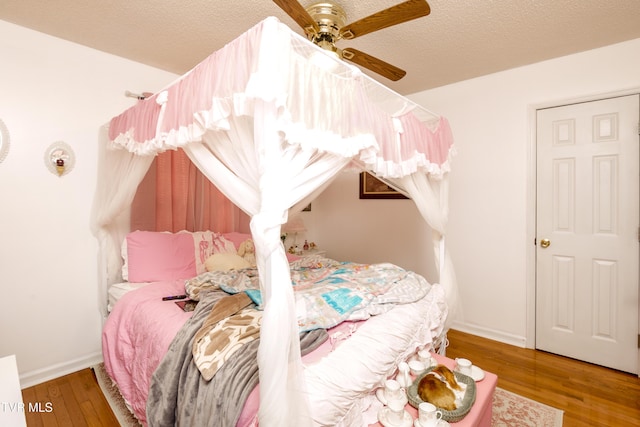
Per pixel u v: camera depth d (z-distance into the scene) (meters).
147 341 1.58
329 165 1.25
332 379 1.14
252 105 1.01
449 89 3.09
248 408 1.03
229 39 2.20
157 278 2.26
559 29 2.08
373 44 2.26
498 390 2.06
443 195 2.19
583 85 2.40
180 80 1.33
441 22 1.98
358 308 1.59
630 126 2.25
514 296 2.77
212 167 1.25
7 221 2.04
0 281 2.03
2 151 2.01
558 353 2.58
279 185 1.01
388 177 1.71
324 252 3.91
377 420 1.25
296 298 1.53
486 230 2.90
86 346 2.38
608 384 2.14
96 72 2.37
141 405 1.53
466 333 3.01
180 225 2.64
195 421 1.14
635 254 2.27
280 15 1.92
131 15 1.93
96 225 2.33
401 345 1.50
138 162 1.92
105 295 2.31
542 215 2.63
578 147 2.45
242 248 2.77
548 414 1.82
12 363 1.25
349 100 1.29
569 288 2.53
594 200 2.41
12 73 2.03
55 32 2.12
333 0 1.71
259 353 0.99
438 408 1.28
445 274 2.17
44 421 1.75
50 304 2.22
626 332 2.31
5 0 1.78
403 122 1.66
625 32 2.12
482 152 2.90
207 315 1.53
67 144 2.25
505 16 1.92
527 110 2.64
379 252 3.68
